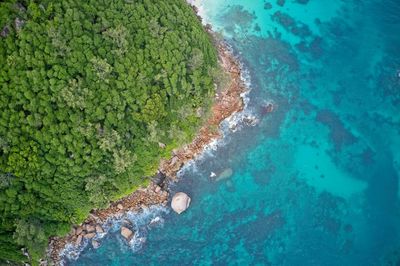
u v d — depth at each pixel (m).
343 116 53.69
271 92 53.25
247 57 53.88
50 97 41.12
